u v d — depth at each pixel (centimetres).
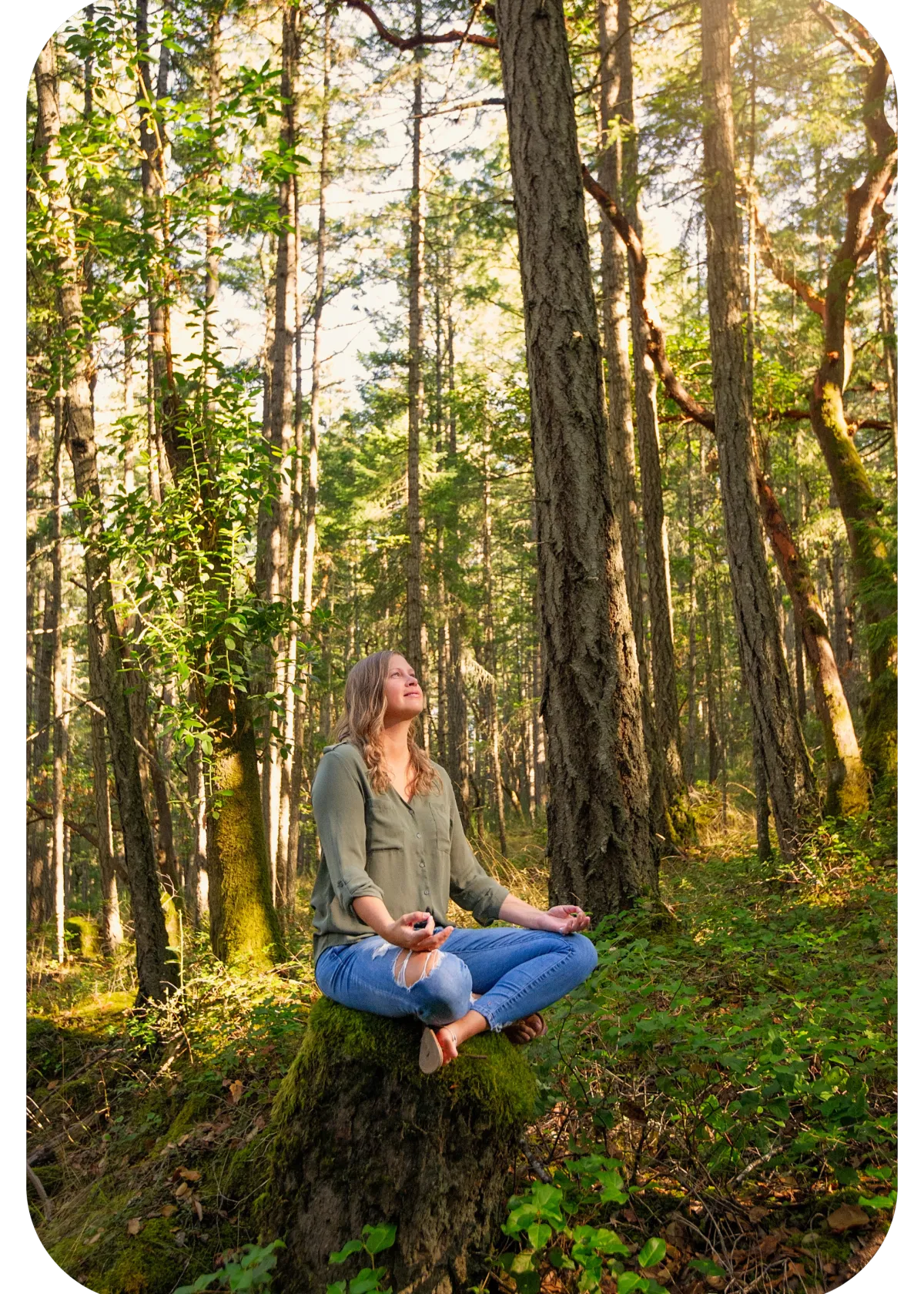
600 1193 283
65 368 569
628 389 1241
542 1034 303
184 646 583
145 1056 526
